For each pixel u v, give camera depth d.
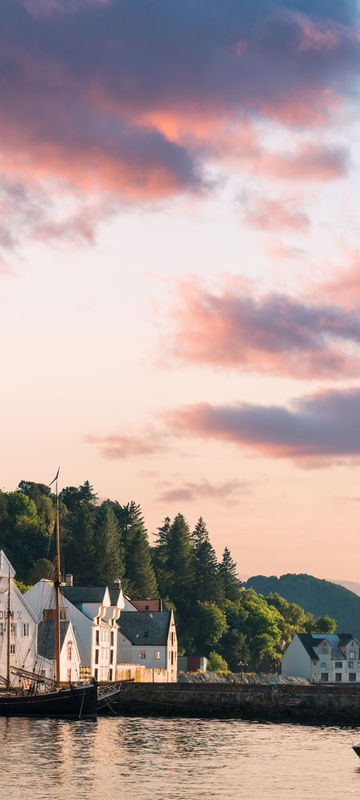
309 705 123.75
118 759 79.12
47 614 143.50
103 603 156.50
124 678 163.50
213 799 64.56
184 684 127.56
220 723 115.00
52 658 137.75
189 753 84.38
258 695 125.12
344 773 76.19
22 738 89.31
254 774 74.69
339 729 112.06
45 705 109.75
